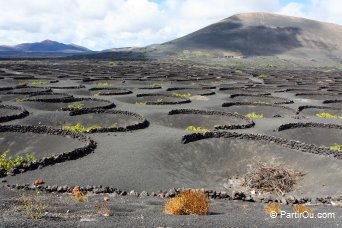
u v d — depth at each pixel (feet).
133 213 48.14
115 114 130.62
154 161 84.38
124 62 534.37
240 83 262.06
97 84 233.14
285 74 368.07
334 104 180.14
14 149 95.40
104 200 59.82
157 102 162.30
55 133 100.12
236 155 95.09
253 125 122.62
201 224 40.32
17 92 175.94
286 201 65.10
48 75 282.77
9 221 37.47
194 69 402.52
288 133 114.93
